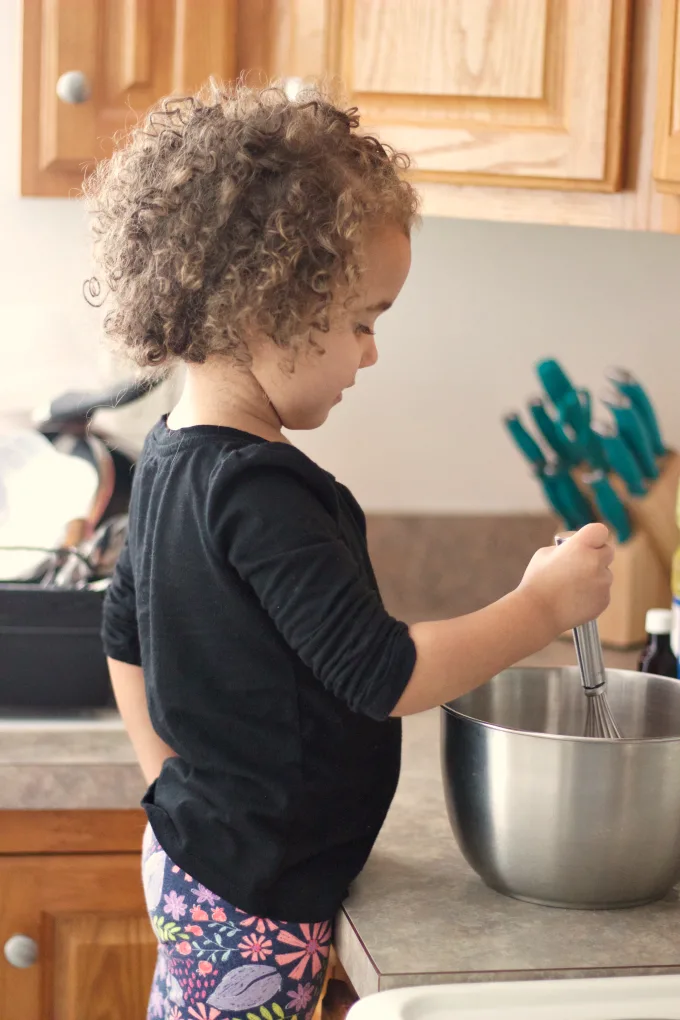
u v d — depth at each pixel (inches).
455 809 35.7
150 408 60.5
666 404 74.5
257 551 32.9
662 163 52.1
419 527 72.8
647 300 73.7
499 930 33.0
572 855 33.5
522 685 39.9
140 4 55.7
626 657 65.0
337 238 33.5
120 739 54.2
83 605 54.7
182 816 35.7
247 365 35.0
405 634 33.0
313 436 72.4
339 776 35.5
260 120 35.1
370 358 37.0
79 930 54.4
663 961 31.3
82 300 69.2
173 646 35.3
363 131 55.3
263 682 34.5
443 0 54.0
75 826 53.6
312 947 34.8
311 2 55.4
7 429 68.3
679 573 50.1
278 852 34.4
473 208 56.1
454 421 73.2
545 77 53.6
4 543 58.3
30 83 56.7
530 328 73.1
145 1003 55.0
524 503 74.4
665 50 51.6
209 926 34.9
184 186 34.3
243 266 33.2
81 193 57.8
